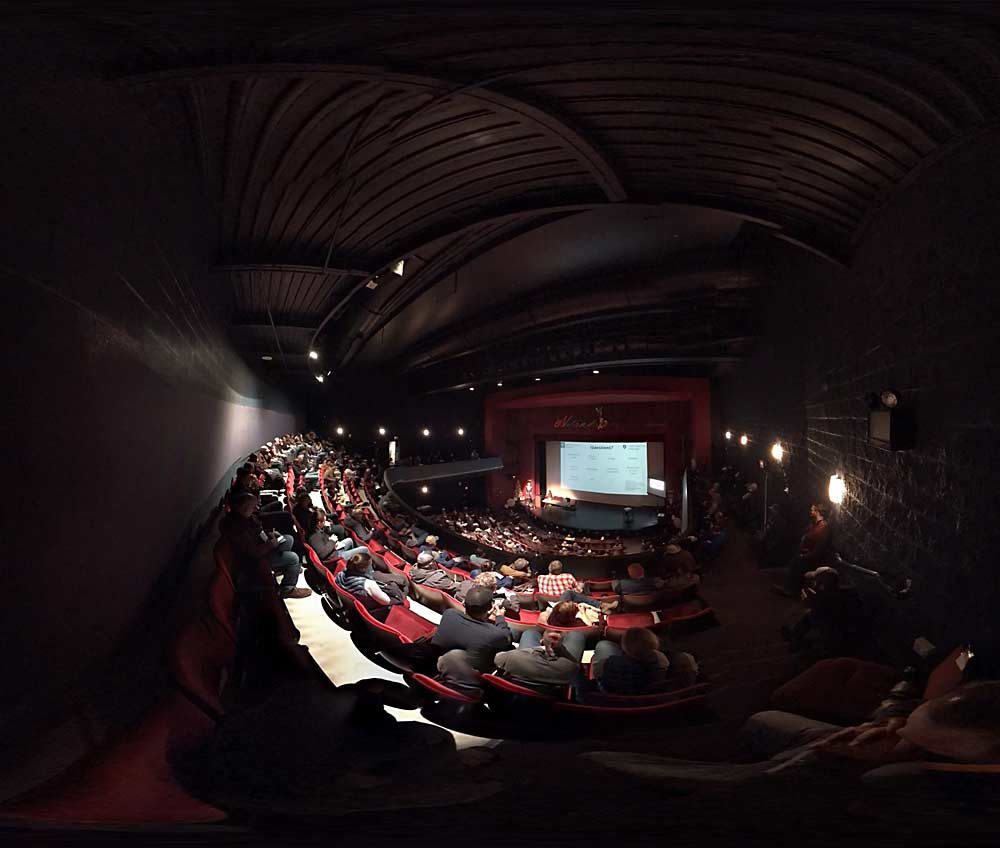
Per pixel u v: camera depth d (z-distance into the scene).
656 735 2.78
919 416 4.16
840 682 2.92
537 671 2.96
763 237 9.30
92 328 2.85
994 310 3.13
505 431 28.48
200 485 6.11
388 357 22.86
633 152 5.07
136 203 3.66
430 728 2.12
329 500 8.45
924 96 3.21
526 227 8.66
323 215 6.65
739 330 11.98
